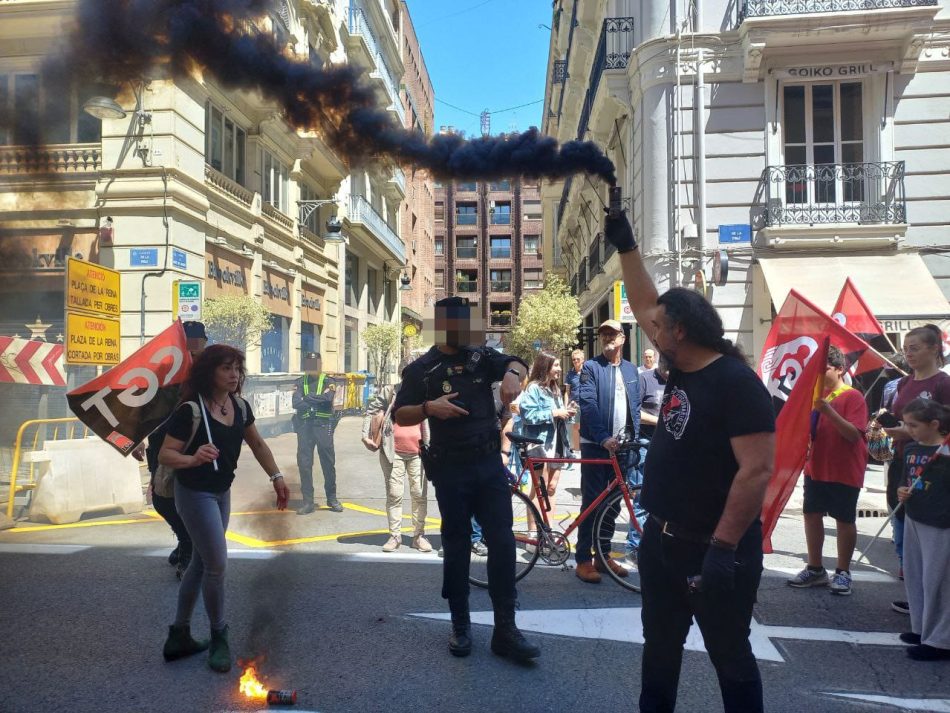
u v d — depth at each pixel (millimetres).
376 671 3391
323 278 22906
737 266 12797
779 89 12789
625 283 2939
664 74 13016
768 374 5172
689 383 2428
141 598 4414
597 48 16859
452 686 3236
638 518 4945
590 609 4328
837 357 4758
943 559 3543
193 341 5492
